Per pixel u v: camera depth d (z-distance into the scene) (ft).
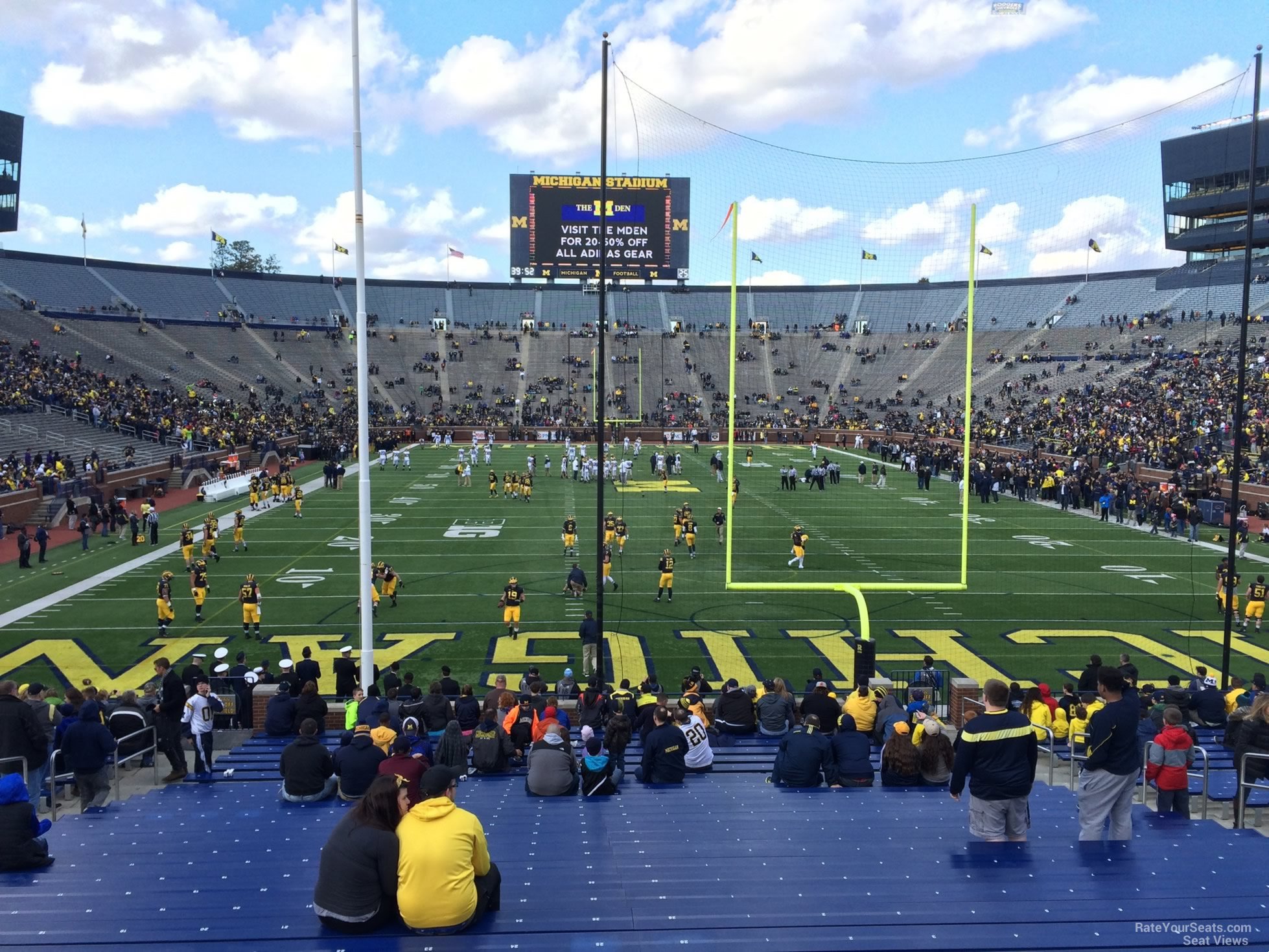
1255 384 138.41
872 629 57.11
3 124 160.45
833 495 118.21
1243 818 23.08
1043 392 183.93
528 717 30.04
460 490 119.44
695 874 17.03
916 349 231.71
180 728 29.81
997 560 76.95
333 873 14.01
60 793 28.40
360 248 36.22
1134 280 223.10
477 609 61.00
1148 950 13.46
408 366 230.27
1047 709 33.78
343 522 94.07
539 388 225.76
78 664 49.08
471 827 14.23
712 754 29.45
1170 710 22.75
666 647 53.31
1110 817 18.17
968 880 16.21
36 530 89.40
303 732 24.30
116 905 15.81
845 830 20.02
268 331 230.68
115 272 229.45
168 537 85.92
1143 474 116.98
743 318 261.85
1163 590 66.64
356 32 35.27
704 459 165.48
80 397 134.10
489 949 13.48
